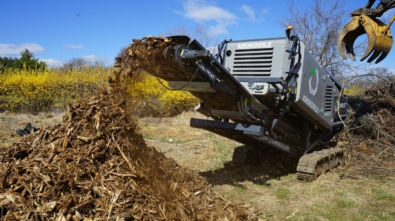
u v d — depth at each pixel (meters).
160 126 12.16
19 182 3.53
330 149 8.22
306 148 7.68
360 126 10.30
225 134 7.17
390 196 6.24
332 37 17.77
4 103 14.31
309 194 6.16
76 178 3.59
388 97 11.41
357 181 7.16
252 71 6.77
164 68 5.11
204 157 8.47
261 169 7.79
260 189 6.39
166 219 3.65
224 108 6.22
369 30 8.48
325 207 5.59
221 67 5.25
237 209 4.72
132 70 4.63
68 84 15.10
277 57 6.56
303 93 6.81
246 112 5.98
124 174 3.83
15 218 3.19
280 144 6.95
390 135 10.02
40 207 3.29
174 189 4.30
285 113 7.37
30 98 14.55
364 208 5.70
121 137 4.19
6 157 4.04
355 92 14.66
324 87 7.79
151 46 4.69
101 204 3.46
